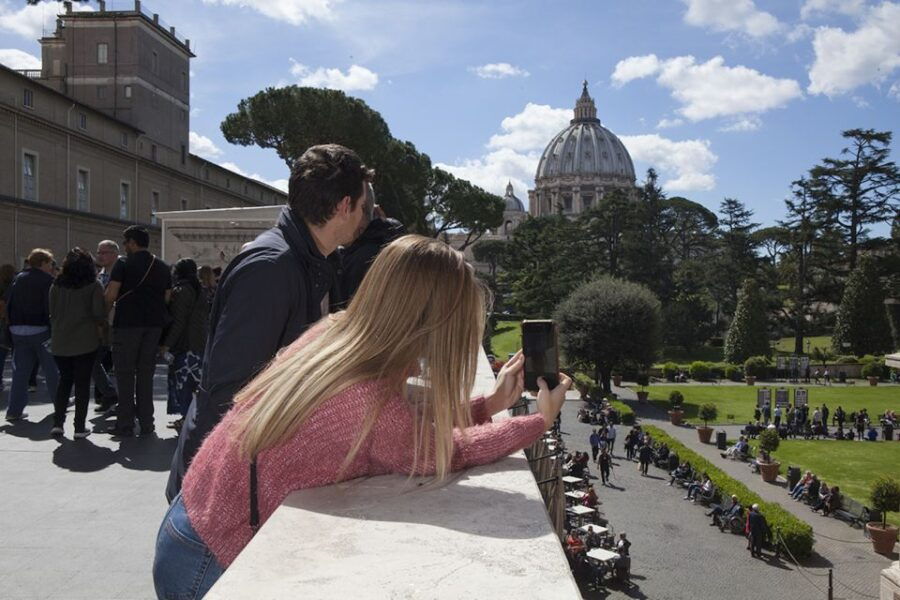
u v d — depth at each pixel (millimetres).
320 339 1984
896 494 26062
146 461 6191
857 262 89938
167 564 1974
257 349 2463
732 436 46438
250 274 2523
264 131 45500
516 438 2133
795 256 92250
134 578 3832
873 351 78062
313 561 1445
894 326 84938
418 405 1935
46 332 7793
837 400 58812
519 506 1760
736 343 76312
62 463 6059
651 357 58375
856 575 23922
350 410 1824
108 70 55719
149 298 7051
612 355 57531
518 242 102625
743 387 65938
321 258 2750
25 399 7766
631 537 27312
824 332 91625
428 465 1881
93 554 4145
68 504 5008
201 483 1955
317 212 2717
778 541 25656
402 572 1389
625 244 91188
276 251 2598
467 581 1352
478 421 2514
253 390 1992
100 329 6941
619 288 58938
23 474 5711
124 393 7039
